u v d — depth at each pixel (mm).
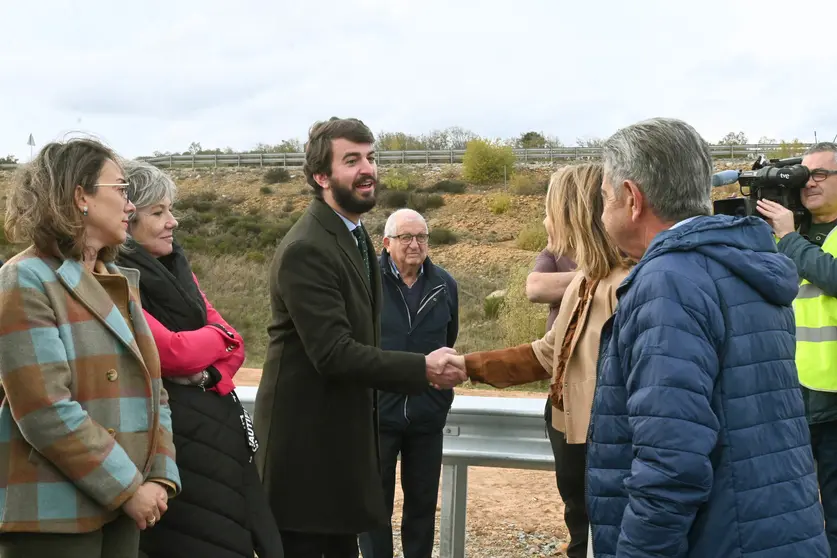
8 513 2174
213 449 2785
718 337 1959
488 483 5898
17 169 2309
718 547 1920
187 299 2881
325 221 3133
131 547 2375
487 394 10047
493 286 23328
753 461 1936
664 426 1866
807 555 1936
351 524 3145
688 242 2012
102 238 2385
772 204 3623
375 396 3309
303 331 3012
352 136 3107
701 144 2146
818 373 3646
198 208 39969
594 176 2926
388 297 4422
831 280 3430
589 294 2945
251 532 2877
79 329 2250
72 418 2154
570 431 2959
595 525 2148
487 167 44656
